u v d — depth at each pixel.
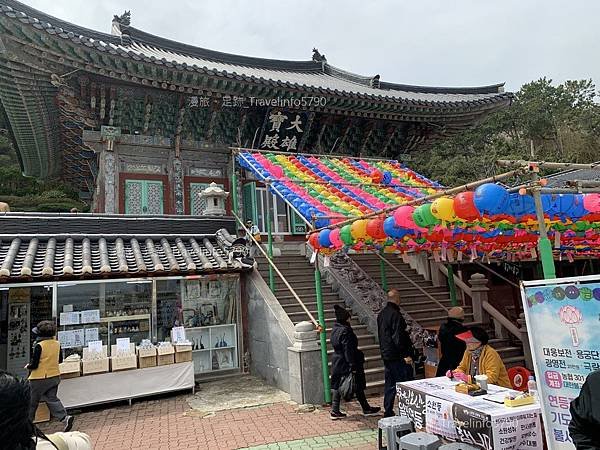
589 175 15.17
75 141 15.50
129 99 12.81
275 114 14.54
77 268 9.05
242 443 6.27
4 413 1.77
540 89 44.72
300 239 15.12
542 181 4.56
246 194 14.77
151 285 10.13
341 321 7.37
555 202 5.30
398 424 4.72
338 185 10.48
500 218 5.44
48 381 6.98
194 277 10.28
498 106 16.86
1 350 9.77
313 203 8.79
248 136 15.17
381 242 7.89
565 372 3.32
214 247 11.41
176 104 13.48
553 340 3.42
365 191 10.41
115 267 9.37
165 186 13.67
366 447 5.95
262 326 10.18
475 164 36.06
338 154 16.84
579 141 41.66
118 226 10.95
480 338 5.61
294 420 7.20
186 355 9.41
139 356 8.98
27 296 10.02
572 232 8.36
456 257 11.33
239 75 12.75
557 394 3.37
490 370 5.34
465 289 12.27
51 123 14.99
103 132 12.77
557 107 43.53
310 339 8.37
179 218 11.69
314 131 15.88
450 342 6.88
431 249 9.27
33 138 16.34
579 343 3.24
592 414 2.26
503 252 10.85
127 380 8.77
